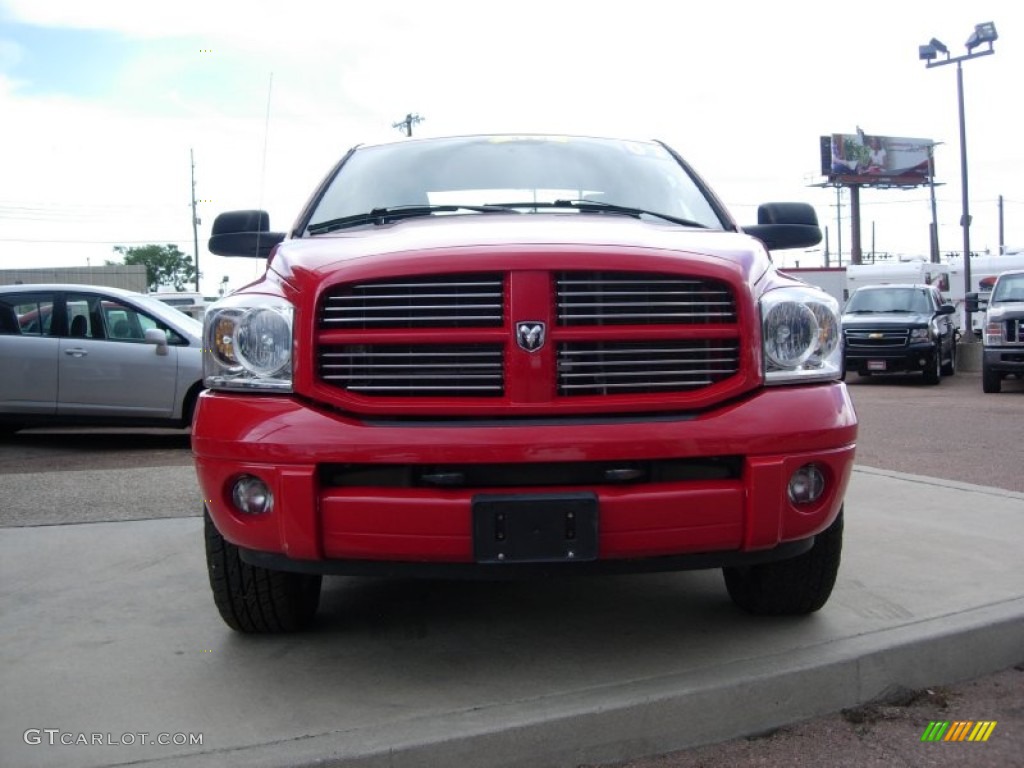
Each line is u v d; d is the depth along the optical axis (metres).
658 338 3.05
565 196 4.26
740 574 3.89
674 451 2.97
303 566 3.09
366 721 2.94
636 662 3.40
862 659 3.35
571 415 3.00
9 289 9.57
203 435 3.13
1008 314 15.08
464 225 3.53
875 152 68.69
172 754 2.76
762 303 3.17
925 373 17.66
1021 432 9.97
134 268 47.75
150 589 4.28
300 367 3.05
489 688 3.19
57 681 3.29
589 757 2.95
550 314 3.00
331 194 4.41
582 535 2.91
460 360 3.01
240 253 4.44
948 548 4.76
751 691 3.15
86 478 6.98
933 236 43.66
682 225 4.07
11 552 4.85
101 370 9.32
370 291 3.05
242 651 3.57
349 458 2.93
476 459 2.91
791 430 3.05
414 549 2.94
